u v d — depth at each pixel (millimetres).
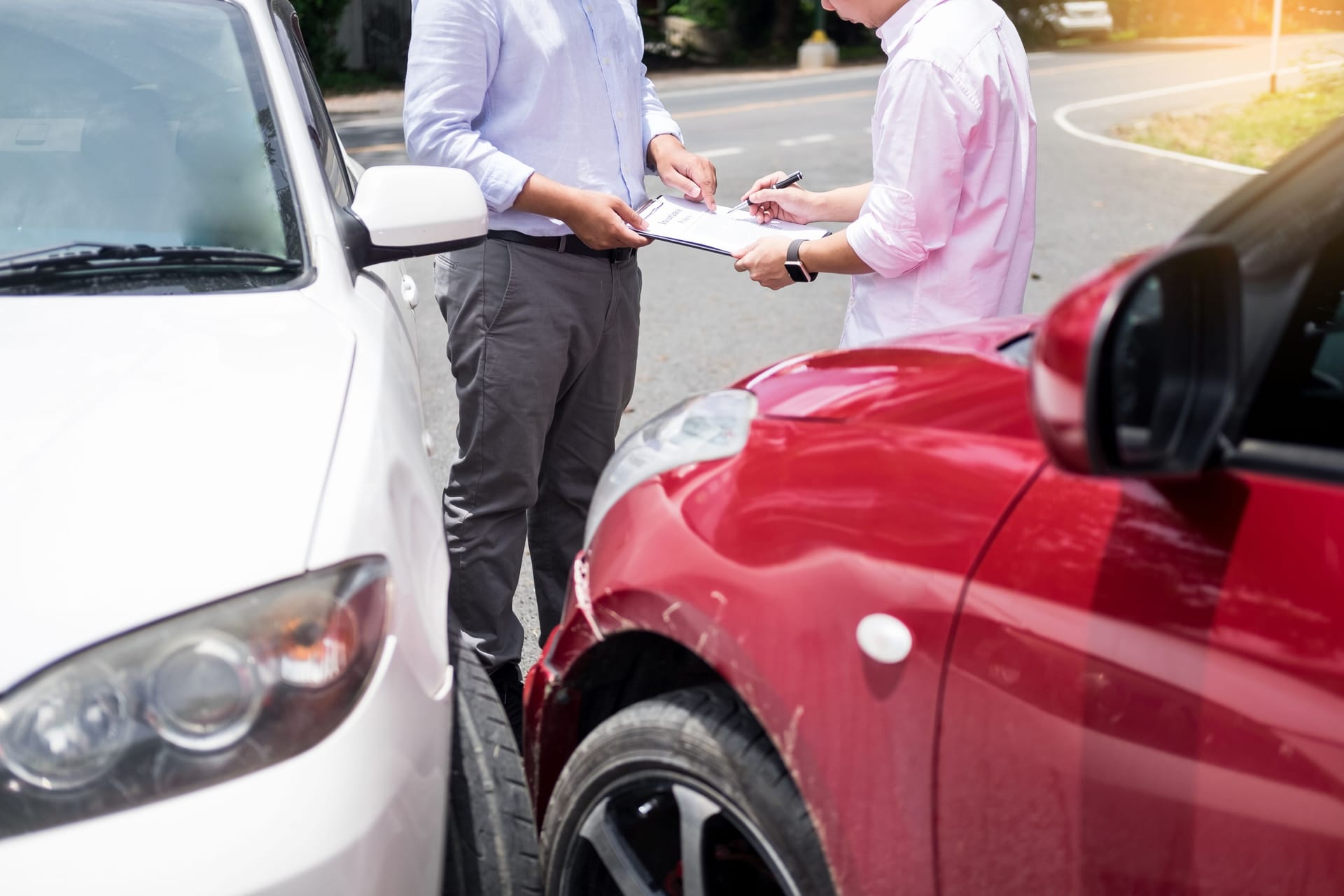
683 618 1695
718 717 1724
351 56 24547
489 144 2713
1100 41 31734
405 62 24297
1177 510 1271
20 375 1755
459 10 2654
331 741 1443
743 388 1999
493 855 1809
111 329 1925
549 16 2736
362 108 19406
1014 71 2418
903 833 1459
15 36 2453
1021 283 2547
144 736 1365
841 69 25797
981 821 1392
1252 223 1300
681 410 2023
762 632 1583
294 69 2908
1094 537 1325
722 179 10945
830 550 1543
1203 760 1218
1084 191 10477
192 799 1360
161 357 1835
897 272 2467
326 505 1575
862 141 13508
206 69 2498
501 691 3010
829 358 1972
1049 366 1127
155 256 2176
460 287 2816
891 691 1454
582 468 3129
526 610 3650
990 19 2391
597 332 2920
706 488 1775
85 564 1421
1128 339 1170
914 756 1440
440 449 4809
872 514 1525
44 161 2275
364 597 1536
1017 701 1350
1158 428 1172
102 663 1367
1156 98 18062
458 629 2018
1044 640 1330
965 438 1521
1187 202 9953
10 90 2373
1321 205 1312
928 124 2338
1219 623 1217
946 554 1431
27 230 2193
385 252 2426
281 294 2137
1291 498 1207
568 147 2812
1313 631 1165
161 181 2293
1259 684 1186
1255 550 1211
